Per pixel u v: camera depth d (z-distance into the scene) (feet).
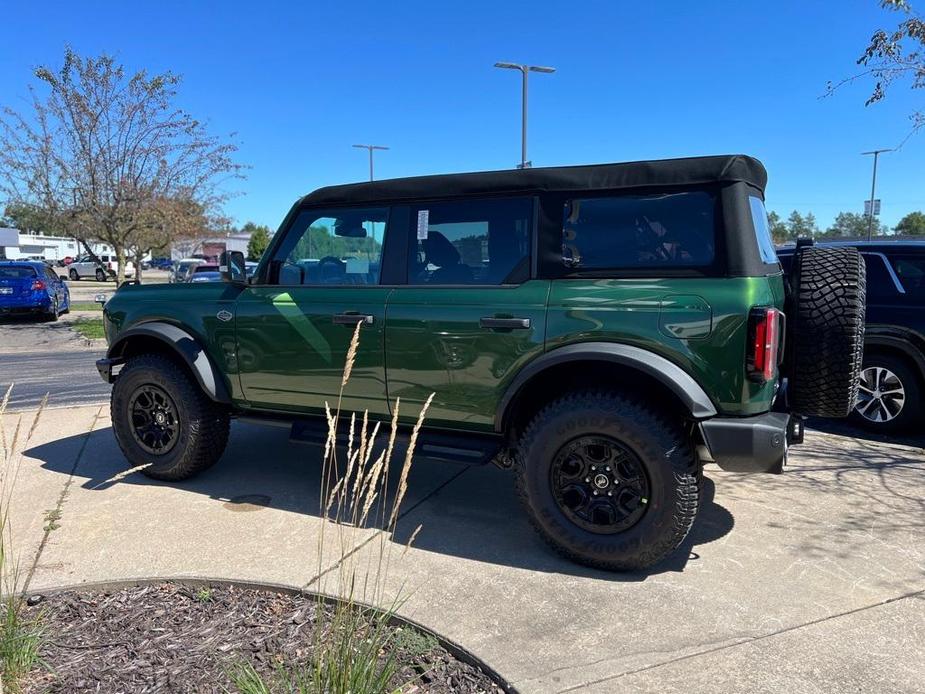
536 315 11.83
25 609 9.78
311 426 14.52
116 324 16.60
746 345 10.50
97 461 17.43
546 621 9.76
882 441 19.62
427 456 13.01
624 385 11.69
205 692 7.89
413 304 12.92
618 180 11.60
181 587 10.70
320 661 7.35
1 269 55.36
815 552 12.10
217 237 84.74
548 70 67.82
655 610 10.11
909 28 20.20
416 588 10.74
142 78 47.98
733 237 10.79
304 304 14.02
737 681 8.37
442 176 13.07
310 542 12.41
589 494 11.39
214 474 16.51
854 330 11.48
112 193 50.24
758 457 10.54
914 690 8.20
